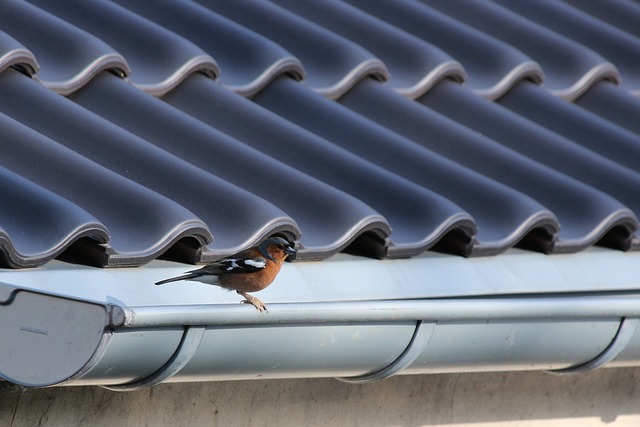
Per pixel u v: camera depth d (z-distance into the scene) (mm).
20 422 8250
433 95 12750
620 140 12922
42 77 9953
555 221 10328
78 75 10094
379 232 9172
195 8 12125
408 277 9188
